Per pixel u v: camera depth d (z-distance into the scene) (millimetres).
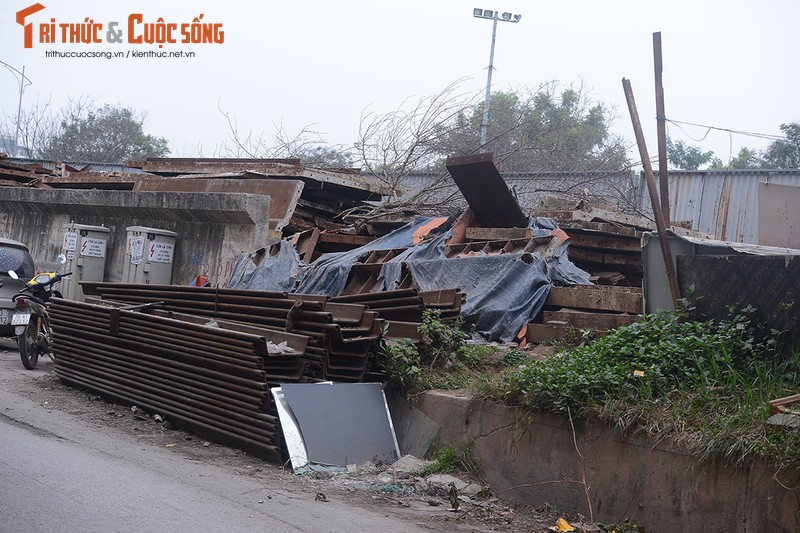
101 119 43000
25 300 11414
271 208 16406
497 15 28875
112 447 7578
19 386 10258
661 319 7871
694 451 5906
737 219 20984
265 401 7766
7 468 6238
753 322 7312
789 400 5957
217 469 7242
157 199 16844
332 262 13633
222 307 9727
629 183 22469
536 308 10883
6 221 21156
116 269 17969
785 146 31266
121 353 9688
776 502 5348
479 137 23281
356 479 7402
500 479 7352
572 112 33969
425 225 14148
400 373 8648
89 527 4992
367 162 20016
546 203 17859
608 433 6559
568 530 6293
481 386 8023
